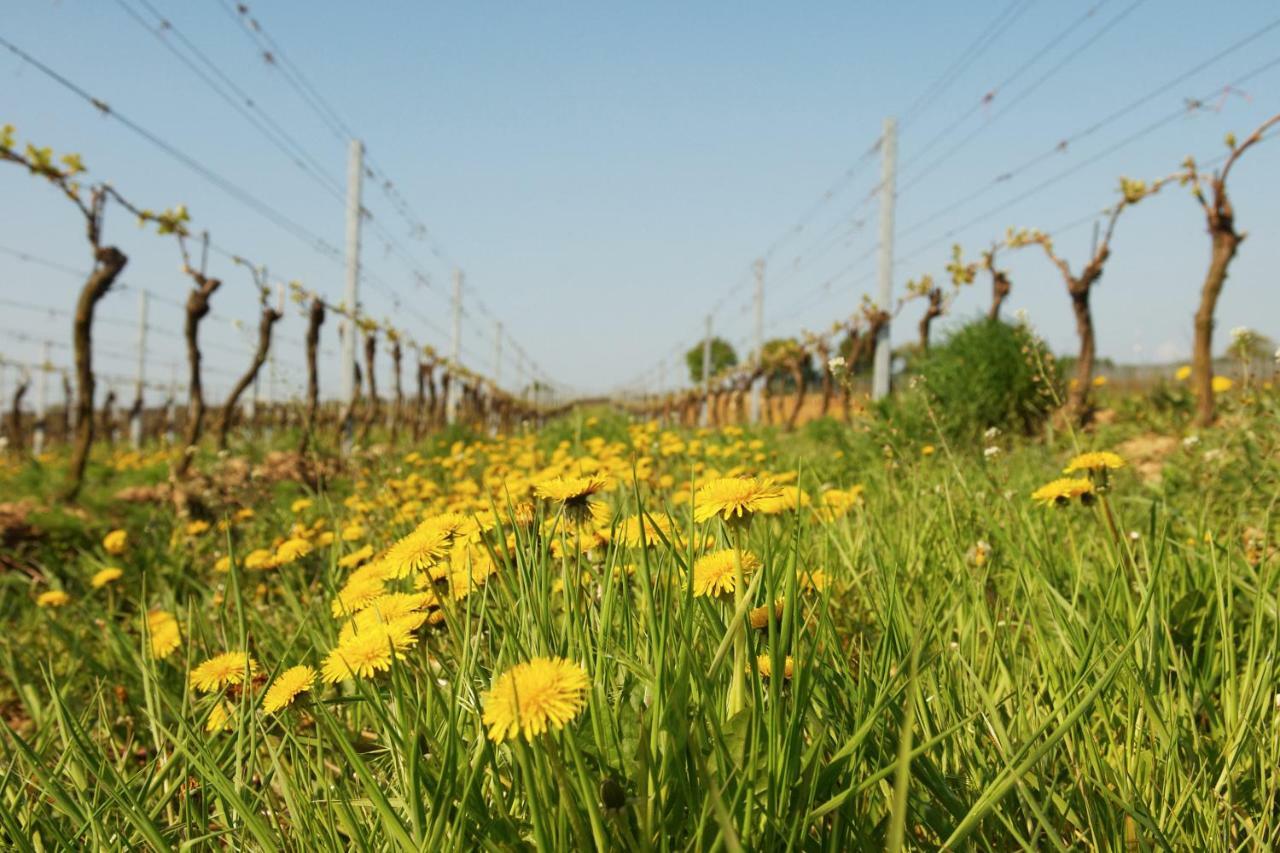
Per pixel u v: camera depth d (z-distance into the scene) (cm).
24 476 746
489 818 112
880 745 126
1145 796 140
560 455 754
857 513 302
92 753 170
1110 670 113
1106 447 732
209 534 517
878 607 201
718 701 129
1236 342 351
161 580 425
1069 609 183
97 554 515
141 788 162
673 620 133
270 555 301
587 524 188
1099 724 163
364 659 128
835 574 239
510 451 974
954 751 146
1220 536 278
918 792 128
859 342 1759
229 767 174
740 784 103
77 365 711
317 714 133
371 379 1658
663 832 101
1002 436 646
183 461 770
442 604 151
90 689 288
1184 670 170
